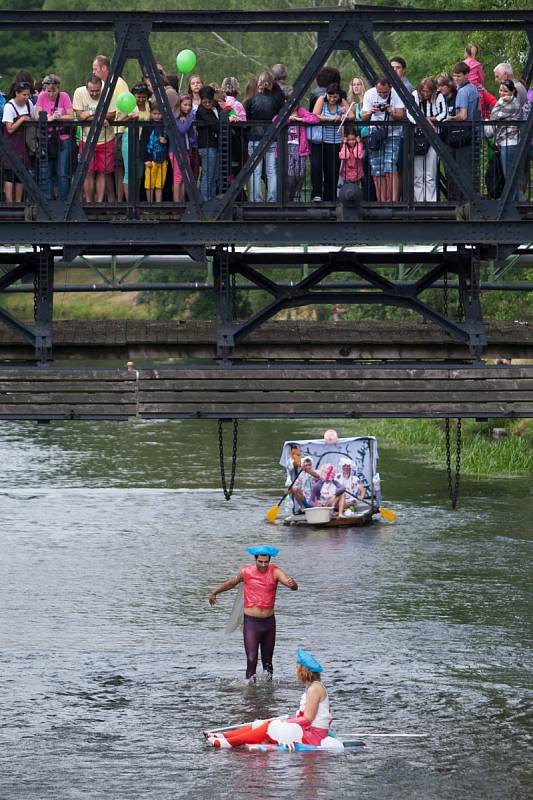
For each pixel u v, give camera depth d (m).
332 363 56.44
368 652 51.25
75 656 50.97
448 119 52.62
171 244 49.66
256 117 52.94
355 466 78.69
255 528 76.06
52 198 52.78
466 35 126.69
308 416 52.56
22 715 44.38
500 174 53.91
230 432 125.81
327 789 38.06
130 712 44.75
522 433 104.06
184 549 70.19
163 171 52.62
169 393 52.38
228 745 41.53
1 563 66.75
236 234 49.66
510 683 47.56
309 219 50.53
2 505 84.06
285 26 48.91
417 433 113.06
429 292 134.25
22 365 55.91
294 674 48.66
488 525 75.94
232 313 56.69
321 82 53.78
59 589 61.38
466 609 57.53
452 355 56.91
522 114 52.38
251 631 47.56
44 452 111.94
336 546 70.75
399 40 151.75
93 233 49.31
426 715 44.31
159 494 88.06
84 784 38.47
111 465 102.75
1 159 52.06
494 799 37.38
